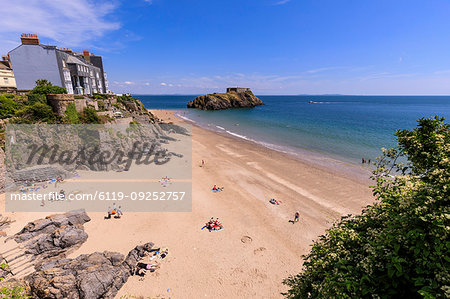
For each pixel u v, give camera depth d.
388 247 5.55
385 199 6.86
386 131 75.31
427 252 4.70
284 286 16.14
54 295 13.36
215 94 176.50
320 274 6.87
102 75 82.12
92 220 22.41
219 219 23.67
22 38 46.94
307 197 28.70
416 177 6.87
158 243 19.83
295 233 21.69
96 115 39.41
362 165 41.03
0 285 13.73
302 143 58.53
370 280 5.33
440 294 4.30
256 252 19.20
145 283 15.96
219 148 52.94
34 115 33.06
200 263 17.91
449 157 6.27
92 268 15.51
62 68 50.78
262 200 27.83
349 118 115.12
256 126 87.81
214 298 15.23
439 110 173.75
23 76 48.41
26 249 17.30
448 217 4.32
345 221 8.30
